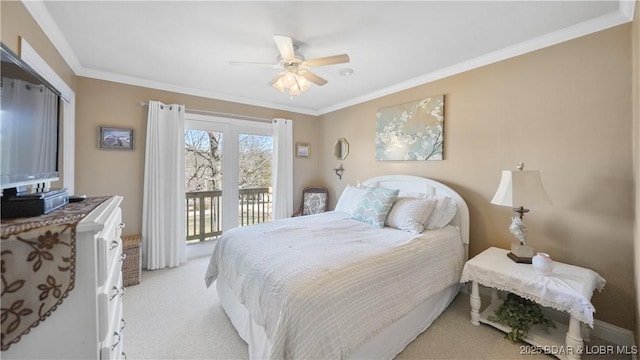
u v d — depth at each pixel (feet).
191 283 9.45
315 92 12.07
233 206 13.12
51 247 2.74
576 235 6.73
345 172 13.97
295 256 5.64
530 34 6.95
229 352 5.90
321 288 4.50
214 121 12.40
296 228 8.07
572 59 6.73
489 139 8.35
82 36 7.05
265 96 12.81
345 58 6.86
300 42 7.35
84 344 2.93
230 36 7.06
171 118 10.88
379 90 11.68
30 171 3.78
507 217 8.04
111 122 9.98
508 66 7.89
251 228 8.09
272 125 14.05
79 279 2.88
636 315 5.67
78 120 9.35
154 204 10.51
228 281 6.73
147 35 7.01
